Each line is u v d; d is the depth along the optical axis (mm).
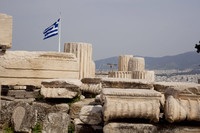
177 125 6207
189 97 6230
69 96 8922
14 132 7633
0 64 10539
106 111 5965
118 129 6066
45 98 9016
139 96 6113
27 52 10938
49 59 11117
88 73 13180
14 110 7855
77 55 12836
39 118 8781
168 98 6207
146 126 6102
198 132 6055
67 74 11320
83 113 7465
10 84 10617
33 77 10891
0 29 8117
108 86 7422
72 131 7660
